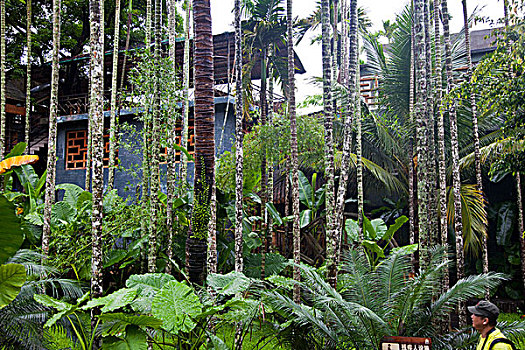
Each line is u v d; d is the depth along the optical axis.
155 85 6.45
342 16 9.47
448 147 9.10
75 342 5.99
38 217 7.91
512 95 5.67
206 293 5.27
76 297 6.33
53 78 7.02
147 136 7.29
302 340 4.94
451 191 8.46
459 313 6.62
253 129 8.53
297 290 5.86
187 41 9.59
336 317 4.68
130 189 11.57
